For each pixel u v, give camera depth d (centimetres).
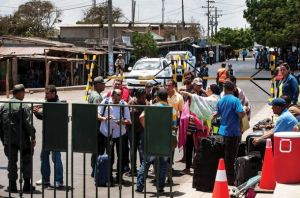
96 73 4741
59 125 872
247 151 1040
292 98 1348
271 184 901
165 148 811
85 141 855
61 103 870
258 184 925
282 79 1387
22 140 962
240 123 1022
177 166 1249
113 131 1052
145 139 821
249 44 11638
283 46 5481
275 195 818
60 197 969
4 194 980
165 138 809
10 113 934
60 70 4641
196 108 1136
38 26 7862
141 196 980
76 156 1372
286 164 863
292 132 882
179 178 1123
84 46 5725
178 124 1177
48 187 1024
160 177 974
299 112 1030
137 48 6625
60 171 1035
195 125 1135
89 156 1370
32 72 4428
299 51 5597
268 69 5203
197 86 1238
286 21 5144
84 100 3008
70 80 4662
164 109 808
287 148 861
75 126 859
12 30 7706
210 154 998
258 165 975
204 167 1003
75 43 5819
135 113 1068
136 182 1066
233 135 1016
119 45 6259
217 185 838
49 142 881
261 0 5412
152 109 814
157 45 6975
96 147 846
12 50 4578
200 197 966
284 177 866
